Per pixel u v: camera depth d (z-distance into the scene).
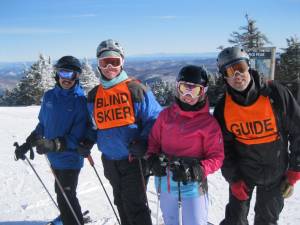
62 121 3.70
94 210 4.70
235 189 3.23
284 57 26.70
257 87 2.93
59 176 3.73
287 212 4.43
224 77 2.98
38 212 4.62
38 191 5.28
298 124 2.91
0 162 6.74
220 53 3.03
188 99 2.90
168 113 3.09
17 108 17.33
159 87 36.94
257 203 3.27
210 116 2.98
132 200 3.46
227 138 3.12
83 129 3.75
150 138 3.22
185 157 2.99
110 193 5.28
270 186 3.18
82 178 5.90
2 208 4.73
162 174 2.95
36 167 6.42
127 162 3.45
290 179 3.06
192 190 2.99
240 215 3.25
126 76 3.50
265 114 2.92
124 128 3.38
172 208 3.09
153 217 4.41
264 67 9.39
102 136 3.50
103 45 3.39
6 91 44.28
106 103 3.44
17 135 9.62
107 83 3.43
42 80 39.91
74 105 3.70
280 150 3.02
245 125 2.99
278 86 2.96
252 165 3.12
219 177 5.96
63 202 3.75
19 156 3.83
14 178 5.83
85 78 39.56
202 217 3.03
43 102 3.85
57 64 3.68
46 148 3.48
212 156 2.94
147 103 3.42
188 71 2.89
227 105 3.04
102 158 3.63
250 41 24.42
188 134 2.96
